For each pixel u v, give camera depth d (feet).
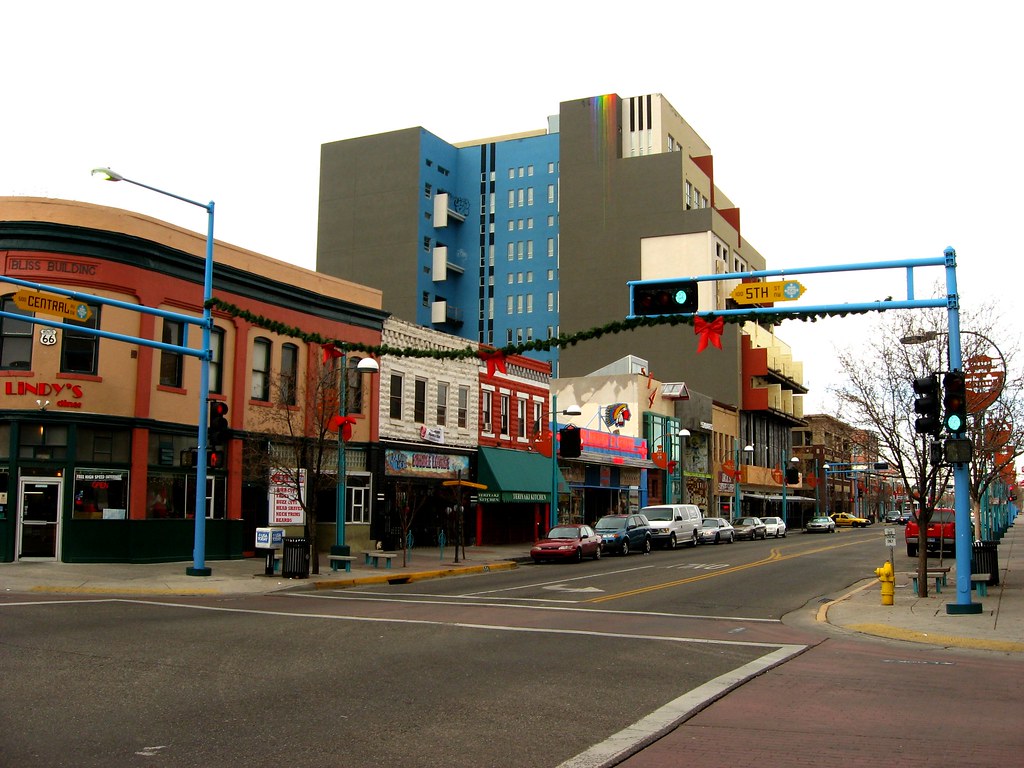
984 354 82.99
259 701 30.96
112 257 84.58
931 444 67.56
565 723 28.66
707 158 294.25
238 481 95.20
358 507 111.14
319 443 84.94
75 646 41.34
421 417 123.34
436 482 124.26
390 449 116.37
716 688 34.42
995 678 37.01
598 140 270.67
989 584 72.74
